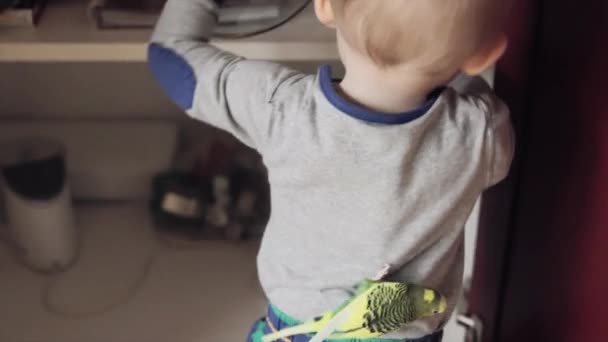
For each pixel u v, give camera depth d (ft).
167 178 4.26
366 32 2.19
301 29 2.89
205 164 4.31
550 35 2.72
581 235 2.96
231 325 3.82
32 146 4.06
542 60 2.78
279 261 2.64
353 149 2.32
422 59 2.21
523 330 3.38
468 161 2.40
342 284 2.56
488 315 3.44
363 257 2.51
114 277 4.05
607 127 2.68
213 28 2.76
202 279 4.04
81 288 3.99
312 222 2.51
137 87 4.48
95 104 4.54
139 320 3.84
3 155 4.00
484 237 3.25
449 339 3.46
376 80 2.30
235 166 4.31
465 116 2.38
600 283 2.98
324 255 2.56
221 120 2.54
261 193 4.25
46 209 3.85
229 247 4.22
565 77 2.74
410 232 2.45
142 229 4.30
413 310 2.47
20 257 4.11
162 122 4.54
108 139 4.42
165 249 4.20
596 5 2.55
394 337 2.63
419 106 2.34
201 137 4.65
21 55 2.90
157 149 4.37
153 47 2.63
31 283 4.01
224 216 4.18
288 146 2.39
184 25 2.64
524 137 2.94
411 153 2.32
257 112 2.43
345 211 2.45
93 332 3.78
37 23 2.98
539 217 3.08
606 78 2.61
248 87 2.45
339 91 2.39
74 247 4.12
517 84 2.85
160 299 3.94
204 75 2.51
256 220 4.22
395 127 2.28
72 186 4.37
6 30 2.94
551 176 2.96
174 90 2.59
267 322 2.79
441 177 2.39
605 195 2.80
